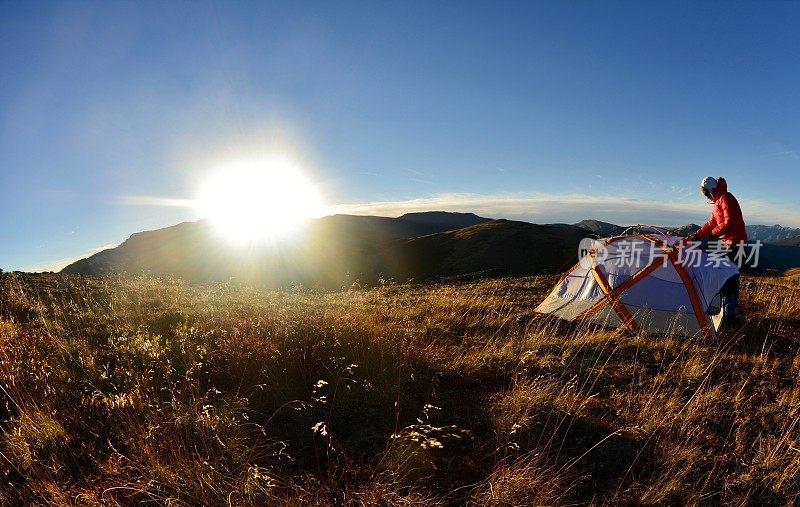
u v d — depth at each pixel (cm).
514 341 808
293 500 372
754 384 621
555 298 1050
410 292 1783
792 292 1245
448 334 916
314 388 581
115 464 403
